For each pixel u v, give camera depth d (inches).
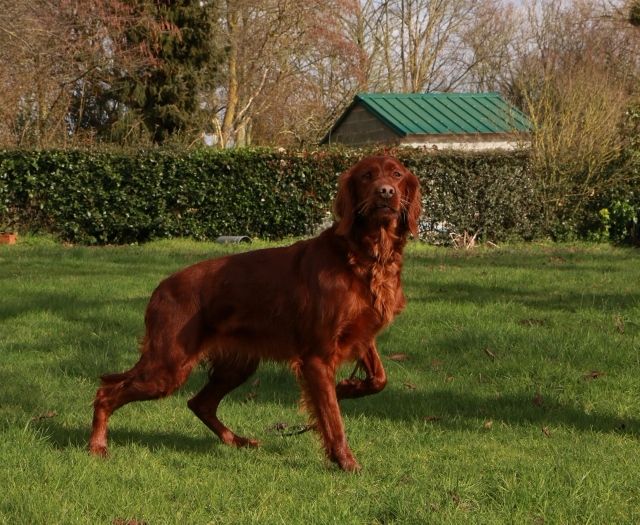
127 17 1039.0
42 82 930.1
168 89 1104.8
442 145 919.0
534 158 729.0
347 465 173.8
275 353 183.9
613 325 318.7
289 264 182.1
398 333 313.7
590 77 797.9
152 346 185.5
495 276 446.0
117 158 691.4
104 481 166.1
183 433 210.8
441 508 151.6
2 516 146.3
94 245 701.3
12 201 697.0
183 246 653.9
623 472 174.6
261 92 1299.2
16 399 236.1
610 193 725.9
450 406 234.2
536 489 158.9
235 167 692.1
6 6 934.4
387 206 171.8
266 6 1229.7
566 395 242.8
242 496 159.6
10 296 394.0
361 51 1360.7
